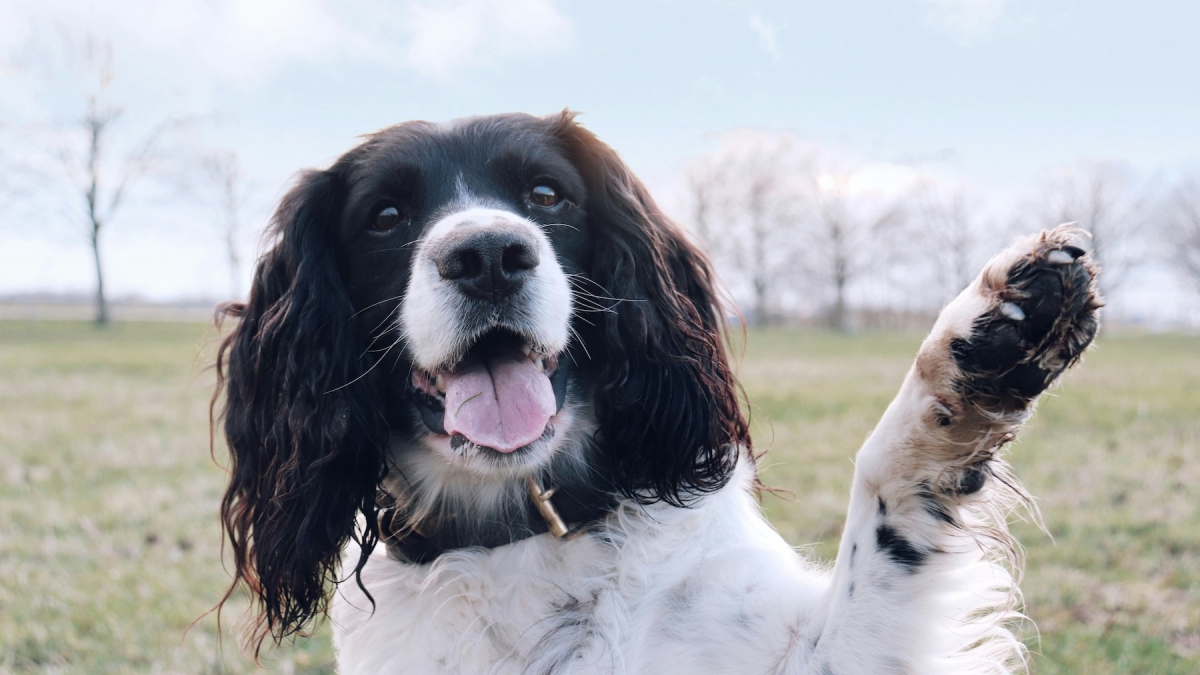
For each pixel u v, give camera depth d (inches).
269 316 24.7
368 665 22.7
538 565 22.4
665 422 23.7
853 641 20.2
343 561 24.0
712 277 27.6
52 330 271.4
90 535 43.1
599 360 24.1
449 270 21.6
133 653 31.3
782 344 234.2
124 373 133.9
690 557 22.4
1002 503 20.6
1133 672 28.1
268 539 23.8
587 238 24.7
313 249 24.5
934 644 20.3
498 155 24.0
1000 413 19.2
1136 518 40.2
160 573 37.5
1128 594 32.8
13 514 47.4
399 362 23.4
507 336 22.6
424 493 23.5
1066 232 18.4
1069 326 18.4
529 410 21.9
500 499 23.0
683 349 24.5
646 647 21.5
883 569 20.3
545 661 21.5
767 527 24.6
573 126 25.4
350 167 24.8
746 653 21.0
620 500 23.3
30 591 35.5
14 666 30.8
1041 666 28.4
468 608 22.1
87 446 67.0
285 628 24.1
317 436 23.4
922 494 20.2
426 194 23.7
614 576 22.2
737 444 25.0
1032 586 33.4
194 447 66.7
